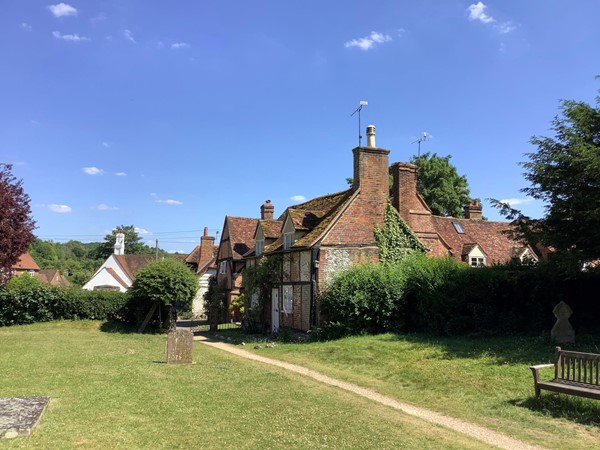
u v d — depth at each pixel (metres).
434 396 9.88
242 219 37.56
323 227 21.39
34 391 9.29
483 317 17.03
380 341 16.42
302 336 20.42
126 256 60.97
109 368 12.29
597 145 14.48
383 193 22.50
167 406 8.27
